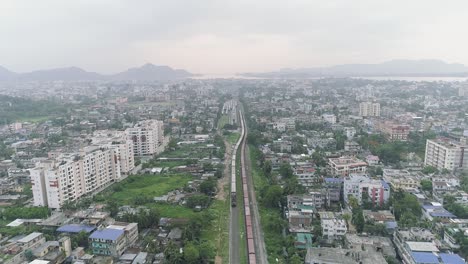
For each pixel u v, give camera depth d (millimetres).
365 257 145375
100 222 185875
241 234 185625
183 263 149375
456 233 160750
